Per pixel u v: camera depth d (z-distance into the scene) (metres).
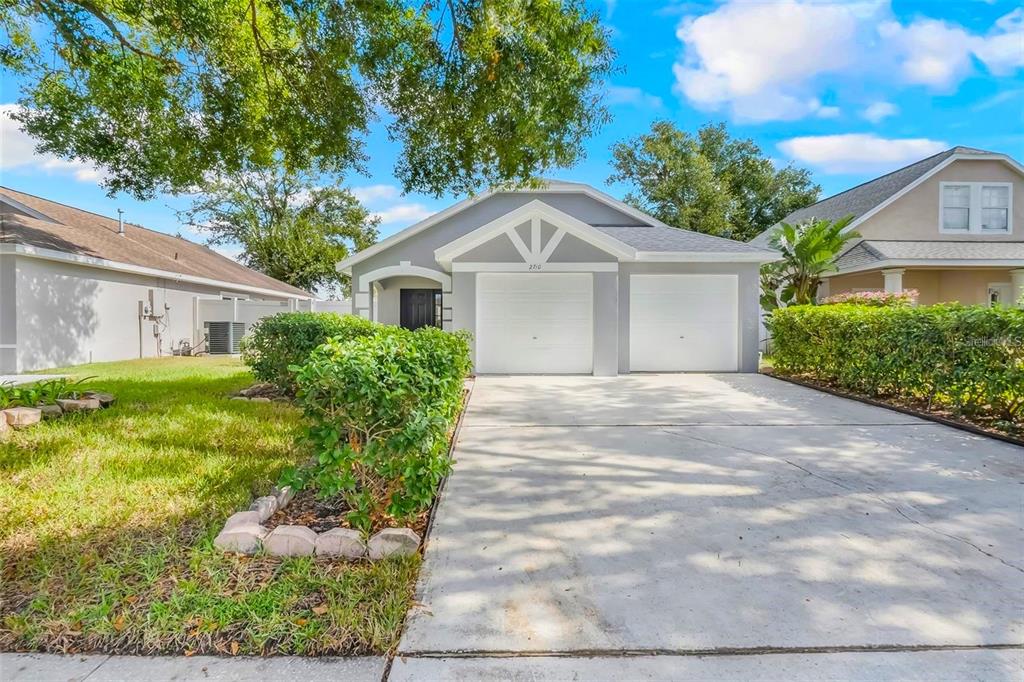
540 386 10.16
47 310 12.91
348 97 7.29
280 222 33.06
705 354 12.19
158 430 6.17
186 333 18.44
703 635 2.48
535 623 2.57
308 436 3.53
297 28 7.04
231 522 3.37
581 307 11.83
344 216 34.31
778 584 2.92
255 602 2.67
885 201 16.31
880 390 8.59
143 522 3.65
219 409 7.43
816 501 4.13
